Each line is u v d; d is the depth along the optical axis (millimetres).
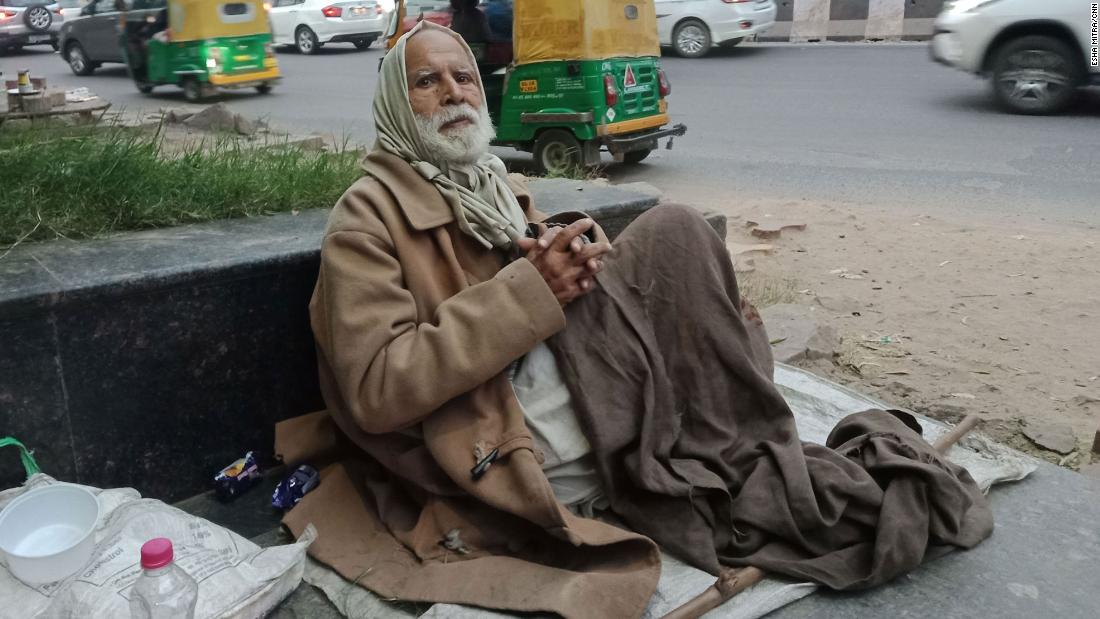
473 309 2338
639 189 4688
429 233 2549
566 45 7941
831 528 2396
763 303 5102
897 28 17875
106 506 2283
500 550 2443
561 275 2404
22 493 2316
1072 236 6273
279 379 2932
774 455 2492
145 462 2705
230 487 2816
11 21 21547
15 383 2410
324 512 2602
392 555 2451
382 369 2316
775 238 6426
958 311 5043
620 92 8273
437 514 2455
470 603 2186
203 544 2207
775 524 2398
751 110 11258
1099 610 2314
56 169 3338
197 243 2957
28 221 2998
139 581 1895
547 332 2367
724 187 7922
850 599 2346
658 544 2469
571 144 8195
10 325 2369
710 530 2441
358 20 20219
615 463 2564
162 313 2633
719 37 15625
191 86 12898
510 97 8438
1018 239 6227
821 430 3182
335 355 2385
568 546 2398
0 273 2555
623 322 2535
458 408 2414
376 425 2354
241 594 2127
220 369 2793
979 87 12070
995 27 10117
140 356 2617
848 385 4082
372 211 2506
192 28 12578
